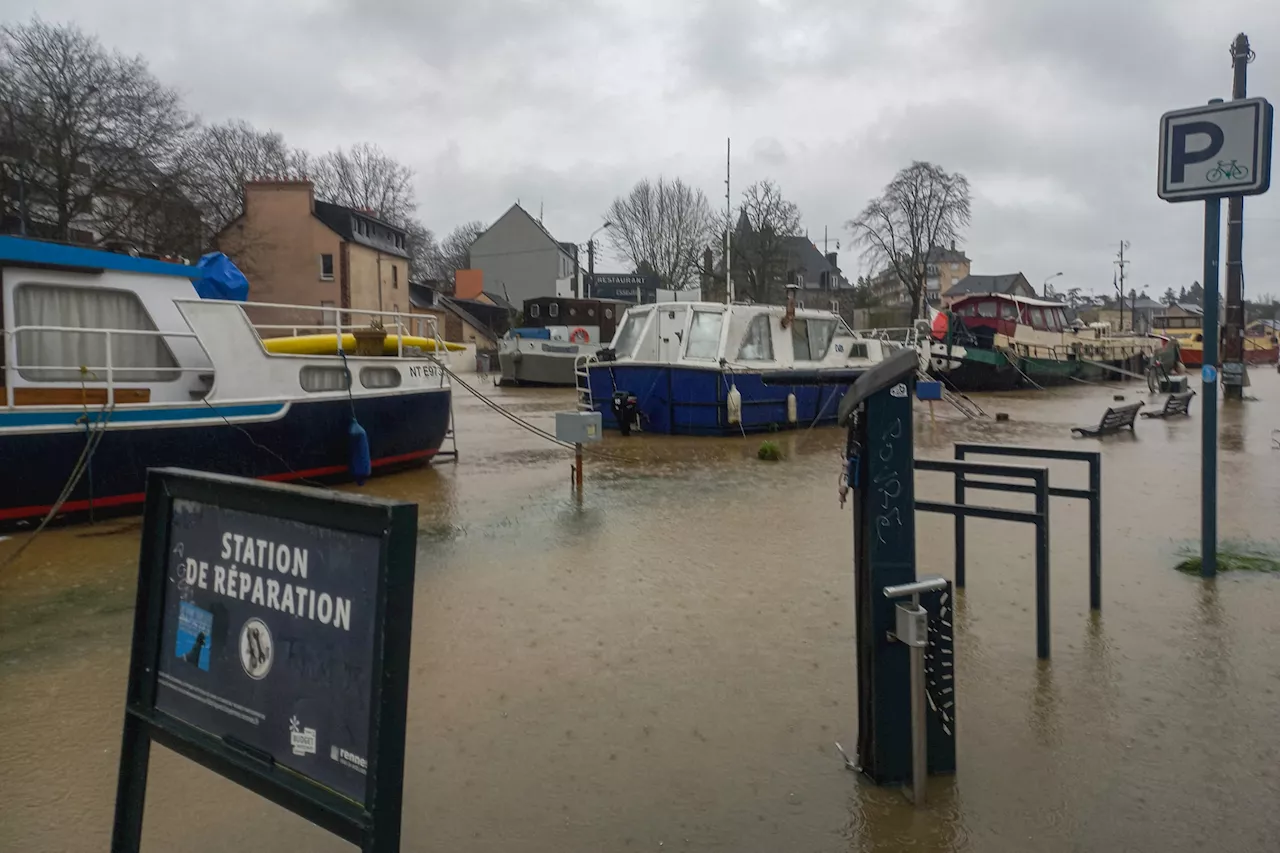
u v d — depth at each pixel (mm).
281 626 2248
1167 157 5953
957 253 54406
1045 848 3070
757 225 54656
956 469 5105
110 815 3443
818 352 19078
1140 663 4715
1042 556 4734
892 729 3463
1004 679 4516
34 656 5285
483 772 3678
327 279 45156
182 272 9969
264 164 60219
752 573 6766
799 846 3109
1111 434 16406
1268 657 4789
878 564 3389
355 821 2016
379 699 1995
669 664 4863
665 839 3172
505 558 7324
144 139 31828
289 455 10484
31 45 29375
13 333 8469
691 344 17391
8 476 8414
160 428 9297
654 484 11297
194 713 2443
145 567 2576
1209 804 3336
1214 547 6297
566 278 78250
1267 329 74250
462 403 27094
